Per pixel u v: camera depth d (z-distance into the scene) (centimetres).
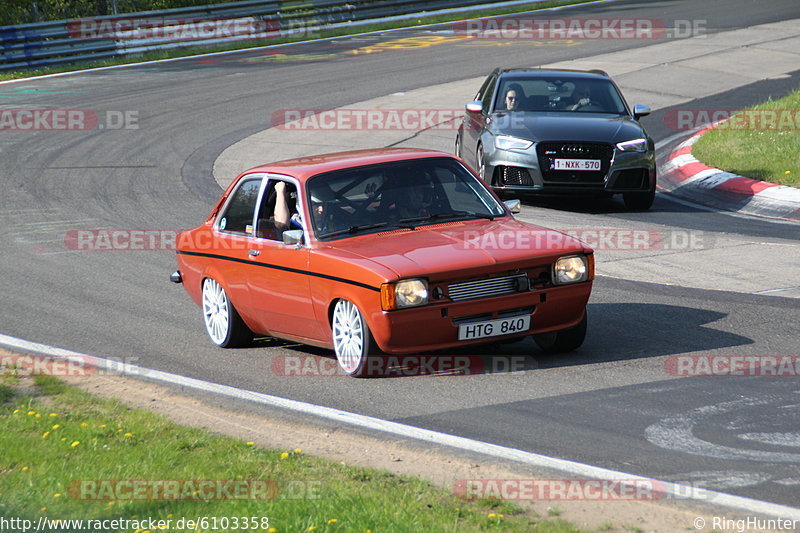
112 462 2072
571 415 2266
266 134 7825
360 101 8919
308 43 12656
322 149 7231
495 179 5166
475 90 9106
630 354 2750
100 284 4122
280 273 2845
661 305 3288
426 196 2886
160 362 3016
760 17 12494
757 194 5256
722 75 9406
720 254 4016
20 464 2105
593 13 13650
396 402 2453
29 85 10425
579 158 5025
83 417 2452
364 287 2530
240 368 2908
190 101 9219
